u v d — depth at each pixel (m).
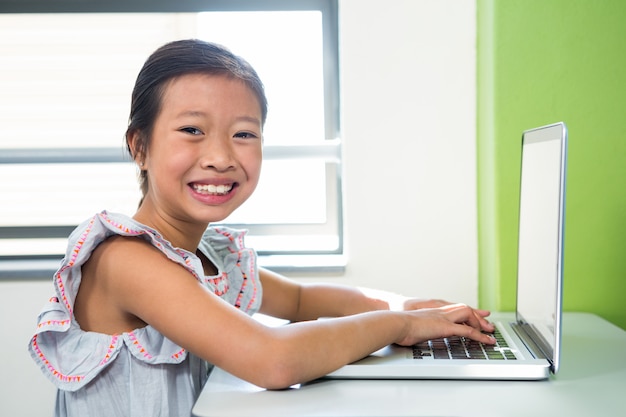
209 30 1.94
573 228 1.49
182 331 0.91
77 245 0.97
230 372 0.90
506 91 1.49
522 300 1.20
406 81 1.73
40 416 1.82
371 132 1.74
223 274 1.19
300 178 1.96
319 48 1.90
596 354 1.10
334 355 0.93
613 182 1.47
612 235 1.48
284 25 1.93
